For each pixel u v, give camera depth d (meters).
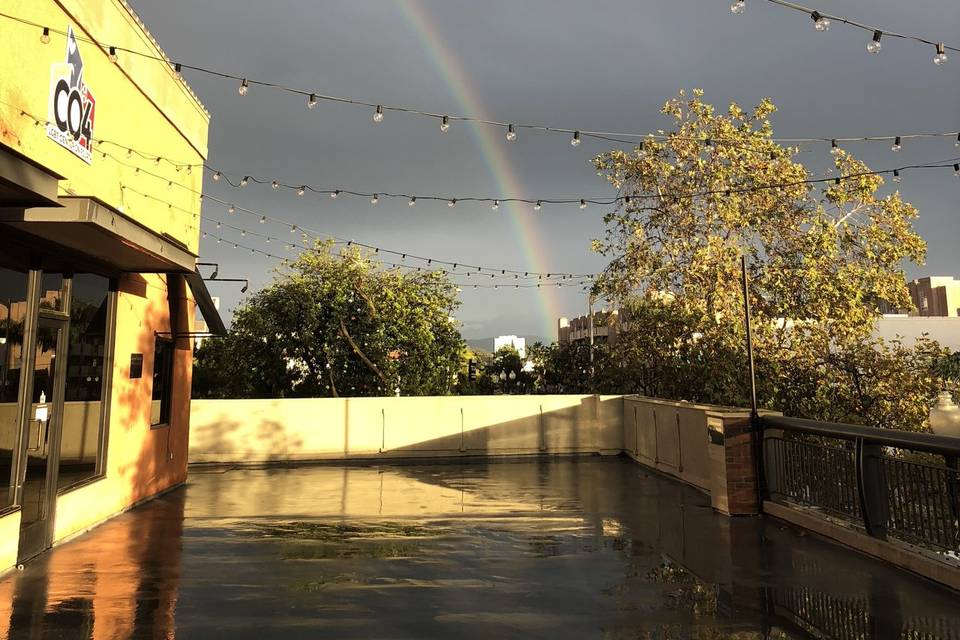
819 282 14.63
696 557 5.96
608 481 11.04
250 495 9.85
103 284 8.15
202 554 6.27
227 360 18.84
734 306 14.95
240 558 6.11
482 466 13.34
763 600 4.74
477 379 24.38
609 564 5.79
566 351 22.92
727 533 6.85
